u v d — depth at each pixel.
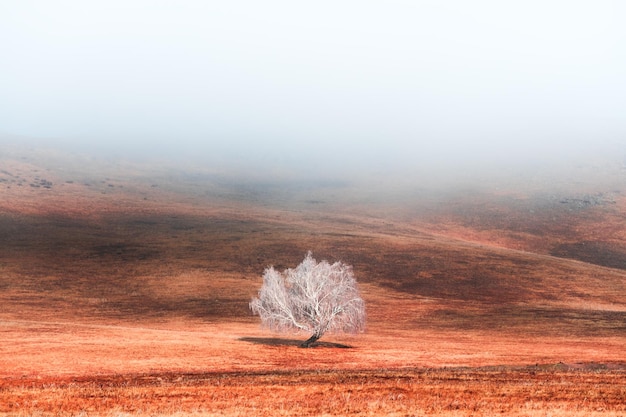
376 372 45.81
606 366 52.19
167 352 55.00
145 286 122.75
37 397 32.06
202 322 94.31
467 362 55.34
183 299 113.31
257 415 27.11
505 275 135.12
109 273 132.62
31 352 52.56
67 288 120.00
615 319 96.38
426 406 29.03
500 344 73.44
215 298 114.00
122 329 71.81
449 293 121.69
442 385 36.56
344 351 61.19
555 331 86.62
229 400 31.22
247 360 52.97
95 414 27.44
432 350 65.44
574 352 65.00
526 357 59.78
